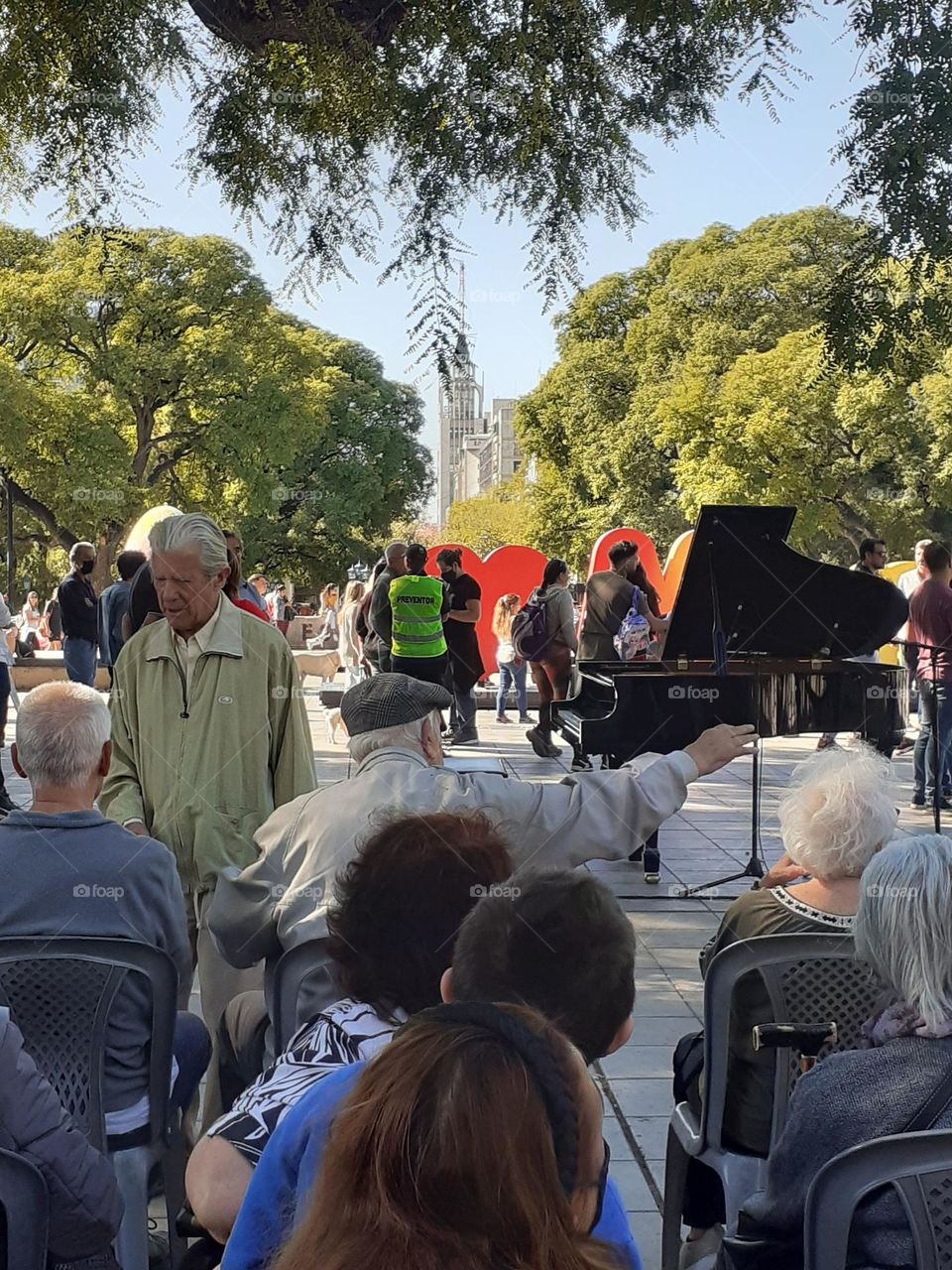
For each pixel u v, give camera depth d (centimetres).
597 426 3297
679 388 2839
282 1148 155
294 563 4091
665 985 522
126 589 852
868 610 654
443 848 197
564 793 265
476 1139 98
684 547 1482
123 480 2656
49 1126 205
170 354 2561
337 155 498
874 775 261
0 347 2566
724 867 731
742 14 467
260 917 279
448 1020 107
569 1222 101
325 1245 101
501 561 1554
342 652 1238
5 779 970
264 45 498
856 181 464
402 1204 98
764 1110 256
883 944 189
